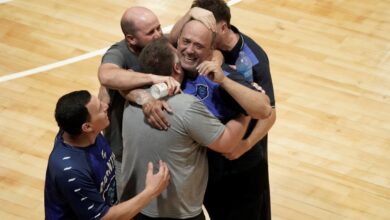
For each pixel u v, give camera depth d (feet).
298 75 30.76
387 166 26.18
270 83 18.48
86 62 31.24
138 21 17.78
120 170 18.86
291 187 25.12
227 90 15.43
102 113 16.21
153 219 16.90
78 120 15.69
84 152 16.22
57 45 32.22
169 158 15.85
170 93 15.38
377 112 28.89
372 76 30.94
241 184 18.80
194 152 16.07
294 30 33.68
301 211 24.16
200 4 17.35
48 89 29.50
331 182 25.38
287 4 35.58
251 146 17.63
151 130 15.72
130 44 18.26
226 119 16.29
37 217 23.49
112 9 34.83
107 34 33.14
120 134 18.53
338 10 35.40
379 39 33.40
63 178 15.89
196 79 16.19
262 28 33.71
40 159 25.93
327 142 27.20
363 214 24.09
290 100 29.27
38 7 34.81
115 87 16.31
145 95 15.69
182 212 16.65
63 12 34.50
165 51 15.67
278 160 26.27
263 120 17.99
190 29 15.60
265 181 19.54
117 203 17.89
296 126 27.91
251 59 18.16
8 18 33.91
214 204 19.35
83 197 16.06
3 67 30.68
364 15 35.14
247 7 35.14
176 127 15.46
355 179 25.55
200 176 16.63
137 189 16.72
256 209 19.45
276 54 31.99
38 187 24.71
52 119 27.89
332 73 30.96
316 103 29.19
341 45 32.86
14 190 24.50
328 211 24.20
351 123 28.22
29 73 30.40
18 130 27.22
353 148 26.99
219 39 17.61
